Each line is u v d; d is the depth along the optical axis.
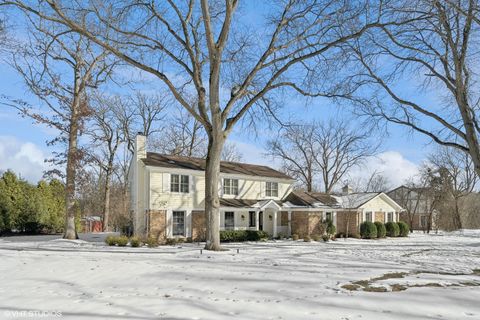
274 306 8.03
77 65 29.20
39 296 9.40
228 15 18.56
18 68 27.58
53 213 38.06
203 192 30.22
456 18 18.69
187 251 19.78
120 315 7.55
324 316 7.29
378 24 19.75
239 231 29.94
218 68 19.30
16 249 20.62
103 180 51.78
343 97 22.33
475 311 7.62
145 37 20.52
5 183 36.09
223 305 8.19
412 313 7.45
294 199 35.50
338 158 51.97
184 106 20.78
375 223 36.41
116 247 22.69
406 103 21.02
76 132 29.38
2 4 18.64
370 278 11.37
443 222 49.91
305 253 19.94
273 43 20.78
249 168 35.56
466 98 19.14
